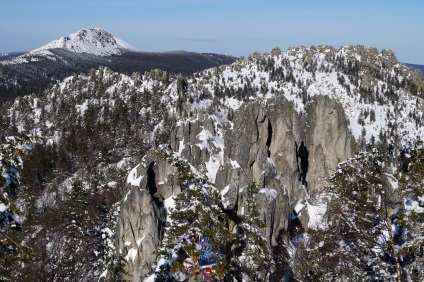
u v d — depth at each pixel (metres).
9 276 18.06
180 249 30.27
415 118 177.00
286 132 56.53
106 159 139.50
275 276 34.22
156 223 48.41
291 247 39.50
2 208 16.91
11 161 16.97
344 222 20.00
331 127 62.09
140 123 173.62
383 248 18.94
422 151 18.52
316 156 61.97
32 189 111.56
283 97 61.31
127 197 49.47
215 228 29.91
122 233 49.50
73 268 55.34
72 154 150.38
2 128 191.00
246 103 55.59
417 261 18.11
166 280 28.84
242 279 32.06
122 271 48.25
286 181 55.22
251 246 33.47
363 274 19.42
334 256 20.19
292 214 46.69
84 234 60.84
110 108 197.25
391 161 20.50
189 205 32.38
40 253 51.41
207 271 23.59
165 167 51.75
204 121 67.75
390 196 20.30
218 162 61.47
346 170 20.91
